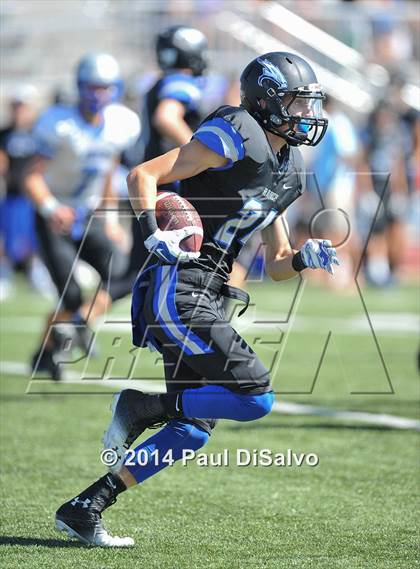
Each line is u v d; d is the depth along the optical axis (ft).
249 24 124.77
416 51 128.26
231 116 30.48
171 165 30.37
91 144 59.52
